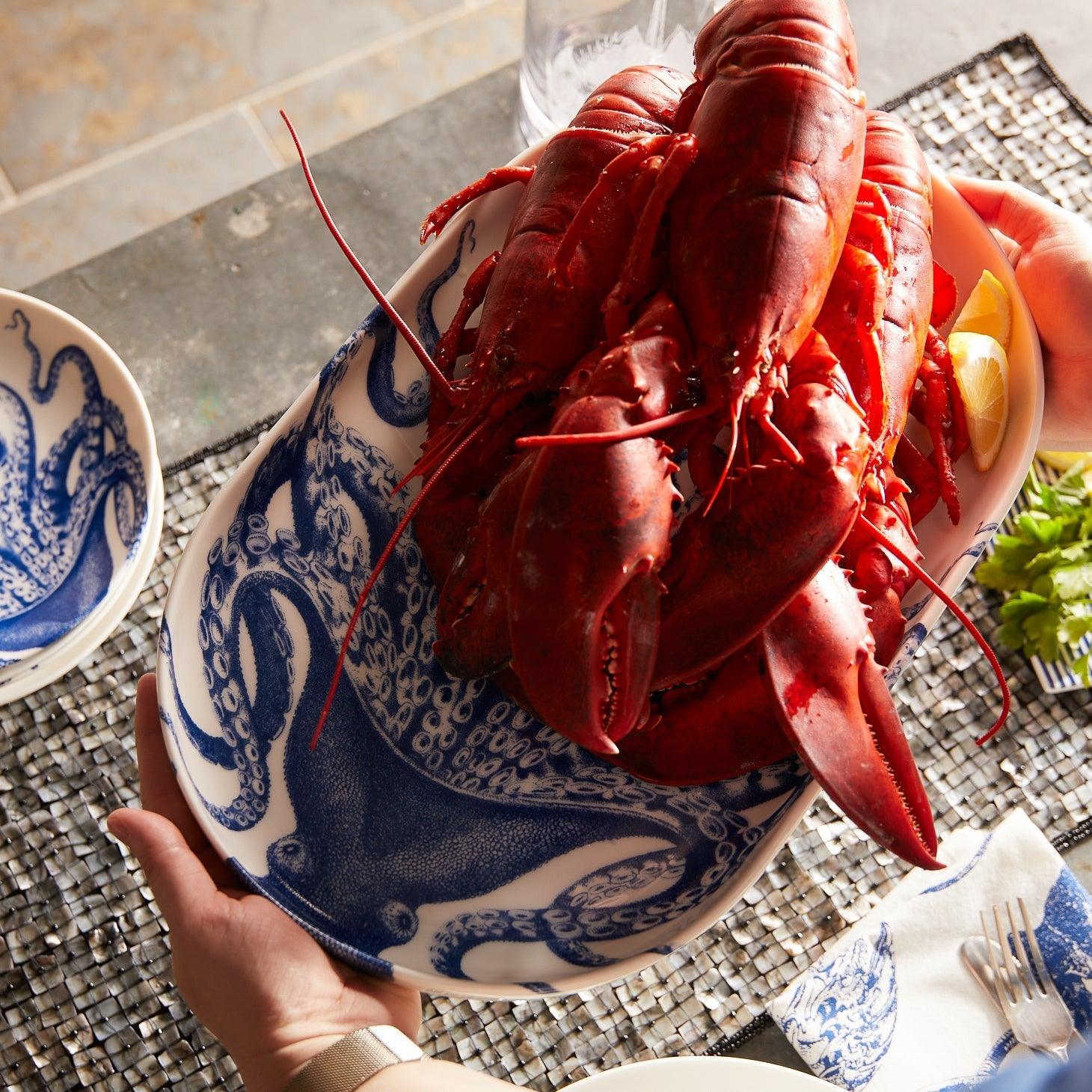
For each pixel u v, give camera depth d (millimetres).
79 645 1208
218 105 1701
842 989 1164
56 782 1271
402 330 1031
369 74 1714
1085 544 1279
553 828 1037
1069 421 1302
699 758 1000
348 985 978
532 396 1078
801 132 938
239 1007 927
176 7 1743
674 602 889
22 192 1650
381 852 1027
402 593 1107
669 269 969
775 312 914
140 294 1538
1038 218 1256
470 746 1075
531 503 853
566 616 835
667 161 941
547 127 1548
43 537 1274
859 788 878
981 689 1300
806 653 901
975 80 1553
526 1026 1185
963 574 1048
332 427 1088
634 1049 1175
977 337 1120
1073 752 1275
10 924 1220
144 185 1651
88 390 1291
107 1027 1185
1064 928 1172
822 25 981
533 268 1052
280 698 1034
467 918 1007
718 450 982
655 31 1435
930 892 1202
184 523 1373
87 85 1709
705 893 969
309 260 1554
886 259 1029
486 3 1749
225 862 954
